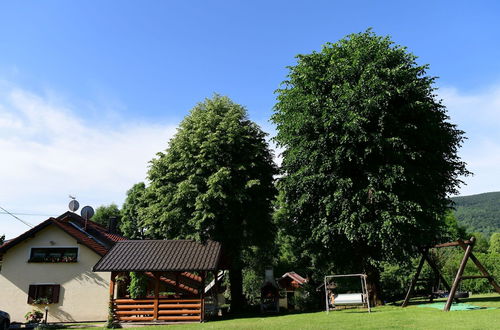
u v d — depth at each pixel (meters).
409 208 19.72
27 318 23.33
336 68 22.44
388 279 34.09
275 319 18.31
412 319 13.95
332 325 13.59
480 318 12.91
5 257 26.09
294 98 23.89
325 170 22.23
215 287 23.64
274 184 28.08
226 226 25.75
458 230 54.41
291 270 46.38
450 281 35.28
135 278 23.27
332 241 22.92
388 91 20.48
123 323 20.14
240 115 29.34
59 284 25.73
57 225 26.34
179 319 20.19
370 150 20.02
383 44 22.94
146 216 28.45
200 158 26.14
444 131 22.94
